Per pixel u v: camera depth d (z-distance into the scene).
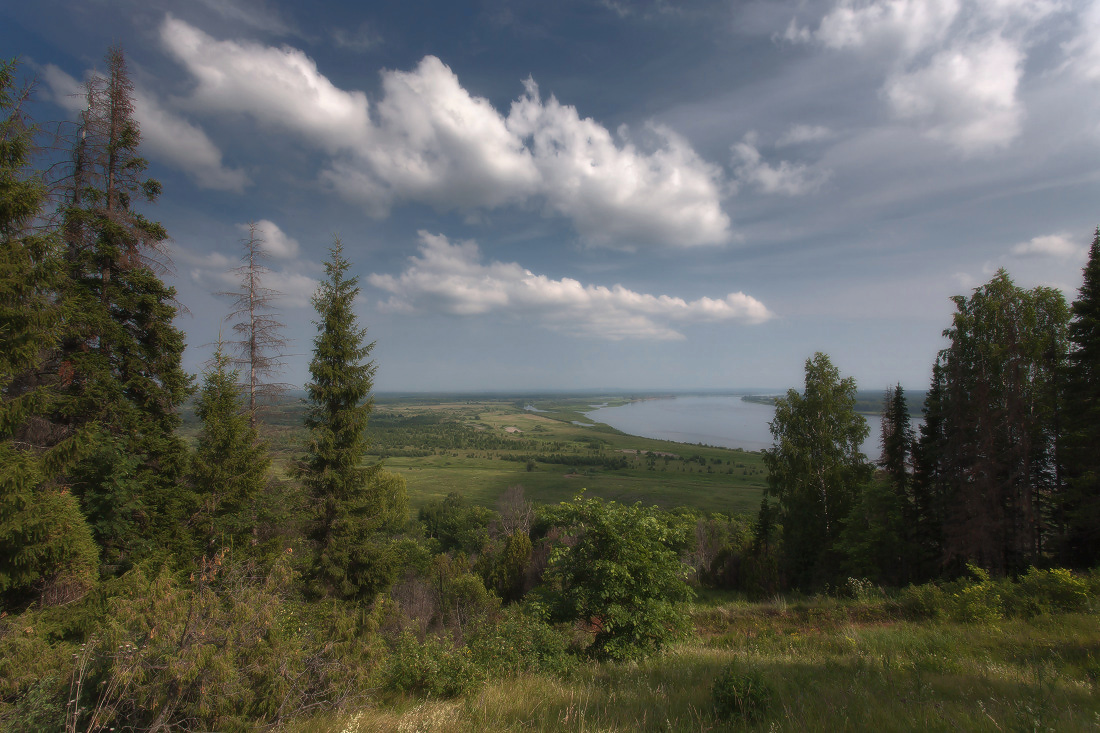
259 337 18.64
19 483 8.86
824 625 13.07
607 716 5.52
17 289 9.60
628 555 9.38
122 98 15.59
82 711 4.81
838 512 26.42
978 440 20.84
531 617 10.62
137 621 5.35
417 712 6.12
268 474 17.11
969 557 20.62
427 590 26.58
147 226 15.83
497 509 71.12
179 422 16.33
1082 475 18.09
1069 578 11.59
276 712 5.88
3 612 9.41
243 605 5.81
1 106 10.39
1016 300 20.92
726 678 5.74
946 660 7.82
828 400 27.55
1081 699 5.51
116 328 14.46
